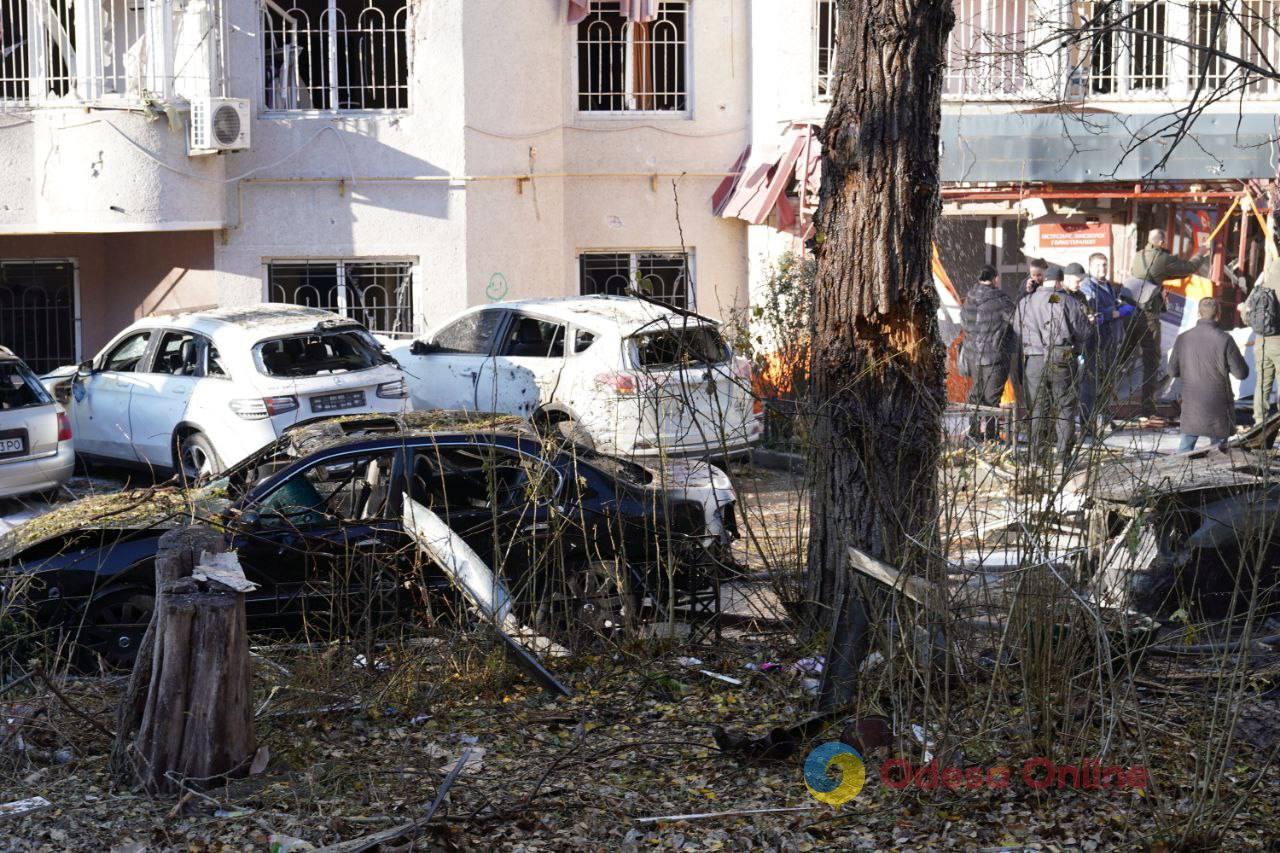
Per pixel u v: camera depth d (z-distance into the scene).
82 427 14.41
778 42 18.64
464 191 18.06
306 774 5.95
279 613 8.01
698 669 7.61
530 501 8.07
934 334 7.11
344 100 18.20
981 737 5.88
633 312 13.53
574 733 6.69
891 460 7.03
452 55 17.86
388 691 7.09
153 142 16.91
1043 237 18.16
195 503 8.27
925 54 6.97
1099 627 5.54
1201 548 7.71
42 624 7.90
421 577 7.66
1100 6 10.36
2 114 16.77
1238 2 17.80
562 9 18.75
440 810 5.59
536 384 13.47
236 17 17.52
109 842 5.29
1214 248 17.95
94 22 17.08
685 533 8.35
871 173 6.98
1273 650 7.26
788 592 8.08
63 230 16.91
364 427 8.88
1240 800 5.34
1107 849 5.14
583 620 7.95
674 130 19.41
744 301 19.64
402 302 18.34
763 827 5.43
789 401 8.73
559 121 18.91
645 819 5.53
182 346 13.57
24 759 6.21
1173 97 18.09
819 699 6.43
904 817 5.48
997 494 7.36
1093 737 6.07
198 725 5.77
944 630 5.92
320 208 17.98
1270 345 15.54
